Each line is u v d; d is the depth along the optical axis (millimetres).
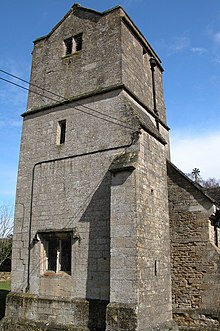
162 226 11406
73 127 12453
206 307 11117
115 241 9469
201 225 11922
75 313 10086
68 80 13438
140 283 9047
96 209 10828
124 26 13227
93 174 11305
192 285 11516
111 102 11812
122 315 8664
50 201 12023
